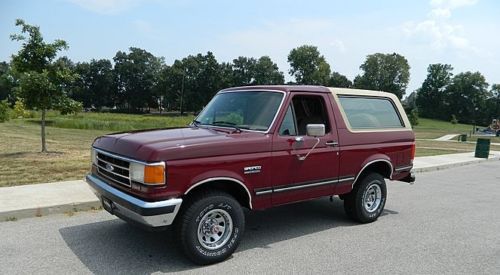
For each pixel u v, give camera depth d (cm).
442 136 5878
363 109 654
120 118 6825
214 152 461
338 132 596
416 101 15250
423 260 507
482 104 13875
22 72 1220
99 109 13000
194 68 12256
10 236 546
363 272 465
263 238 576
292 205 771
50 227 588
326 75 11731
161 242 536
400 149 695
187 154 442
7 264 456
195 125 600
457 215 745
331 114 595
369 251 534
